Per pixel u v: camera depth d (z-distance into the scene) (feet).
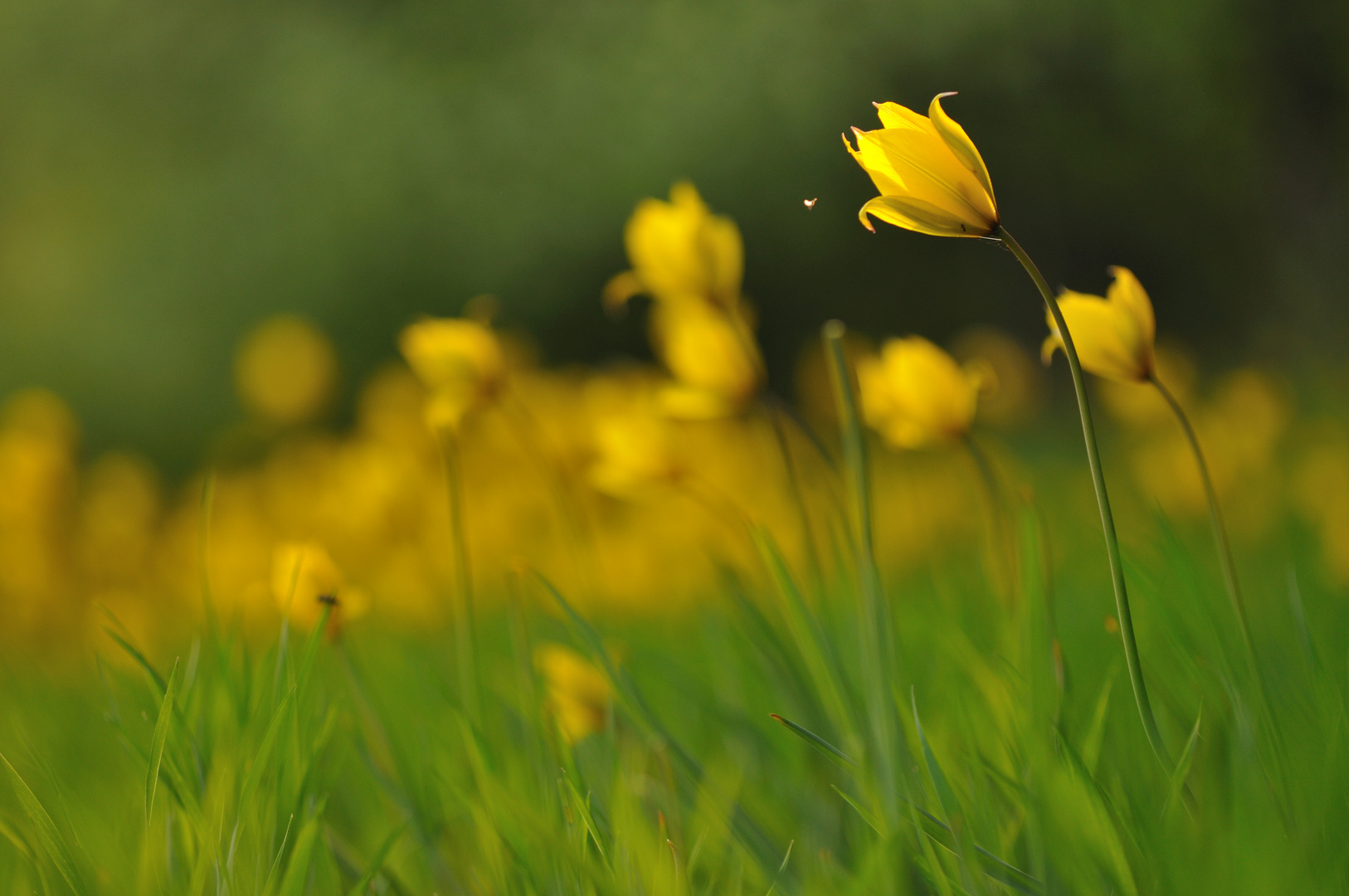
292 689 4.28
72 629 16.85
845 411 4.72
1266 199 46.78
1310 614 7.43
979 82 44.96
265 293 55.98
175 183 57.72
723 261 6.88
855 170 48.65
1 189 59.67
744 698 6.82
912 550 13.61
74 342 59.11
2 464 16.96
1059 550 13.50
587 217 51.21
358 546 16.08
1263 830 3.37
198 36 56.75
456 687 8.16
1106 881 3.69
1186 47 41.39
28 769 5.74
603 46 50.62
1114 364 4.74
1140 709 3.69
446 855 5.19
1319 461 13.50
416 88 53.21
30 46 57.88
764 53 46.24
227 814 4.39
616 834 4.15
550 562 14.44
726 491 13.91
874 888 3.98
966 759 4.57
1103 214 52.08
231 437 45.39
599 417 15.06
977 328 55.52
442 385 7.55
